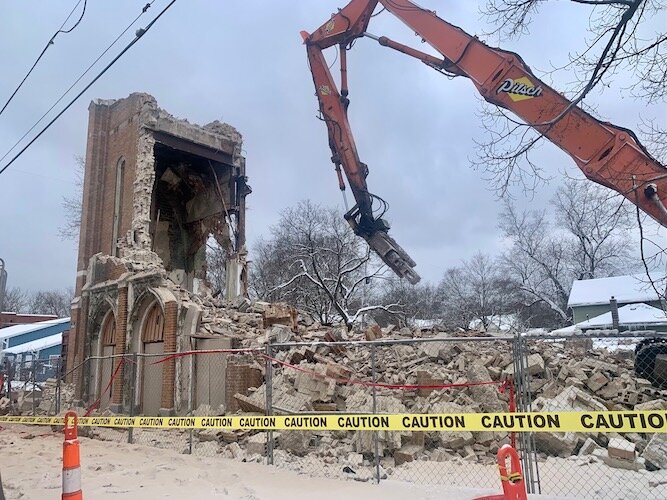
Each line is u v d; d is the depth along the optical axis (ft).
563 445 27.22
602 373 37.63
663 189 32.09
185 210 85.61
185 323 50.98
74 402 63.36
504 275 198.08
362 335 56.34
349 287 140.67
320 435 32.30
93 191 74.49
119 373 56.39
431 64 42.83
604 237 141.38
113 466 26.73
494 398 33.37
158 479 23.76
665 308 27.37
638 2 19.53
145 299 57.06
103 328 65.77
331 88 54.70
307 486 22.18
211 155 74.28
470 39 40.50
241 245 76.02
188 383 48.67
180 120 71.05
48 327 186.70
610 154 33.73
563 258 163.63
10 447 35.86
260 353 39.09
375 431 23.54
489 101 39.14
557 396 31.65
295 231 149.18
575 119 34.94
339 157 54.24
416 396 35.01
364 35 52.06
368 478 23.65
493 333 57.47
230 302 68.18
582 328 91.66
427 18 43.27
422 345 45.09
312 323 66.28
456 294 211.82
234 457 30.09
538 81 37.35
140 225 64.59
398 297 166.20
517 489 11.46
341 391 36.27
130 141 70.08
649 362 39.63
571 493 20.59
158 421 30.58
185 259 84.38
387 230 52.90
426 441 29.94
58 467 27.91
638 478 22.29
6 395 68.33
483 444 29.78
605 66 21.84
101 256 67.67
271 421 24.66
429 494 20.38
